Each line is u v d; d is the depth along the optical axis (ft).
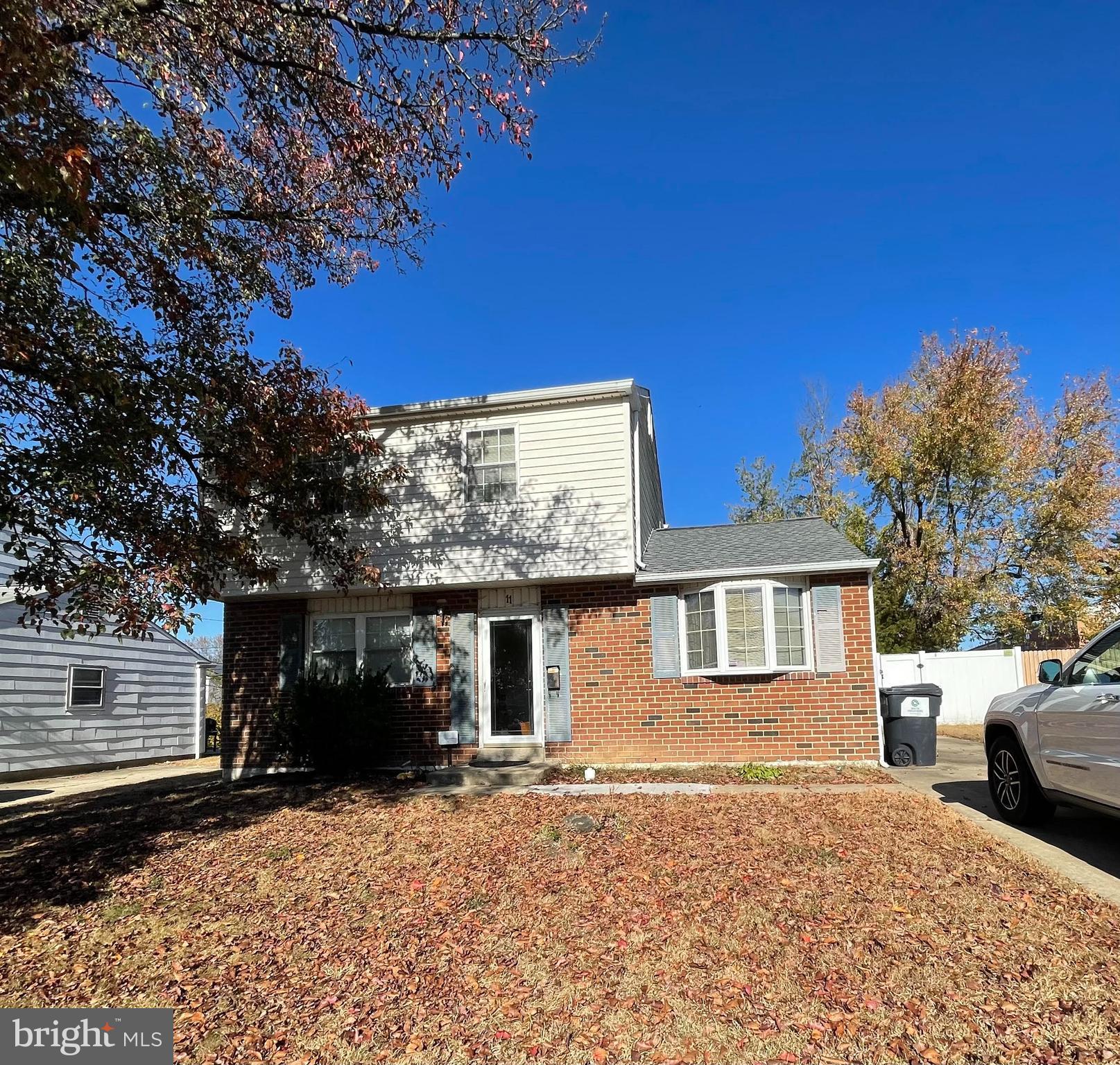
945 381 74.74
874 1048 10.84
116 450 23.62
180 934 16.79
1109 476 71.56
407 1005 12.80
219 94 26.00
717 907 16.03
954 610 71.10
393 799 29.45
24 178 16.67
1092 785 18.78
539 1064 10.94
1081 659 20.52
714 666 34.88
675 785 30.32
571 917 15.96
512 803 27.45
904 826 21.94
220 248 27.89
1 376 22.97
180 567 25.70
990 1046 10.75
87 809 32.50
